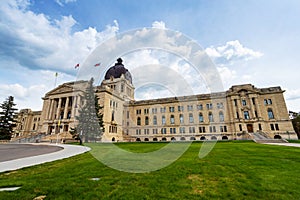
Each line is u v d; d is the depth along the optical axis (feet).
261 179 15.72
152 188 13.53
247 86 165.07
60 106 162.81
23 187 13.93
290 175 17.07
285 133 146.82
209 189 13.35
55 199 11.63
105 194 12.44
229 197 11.87
